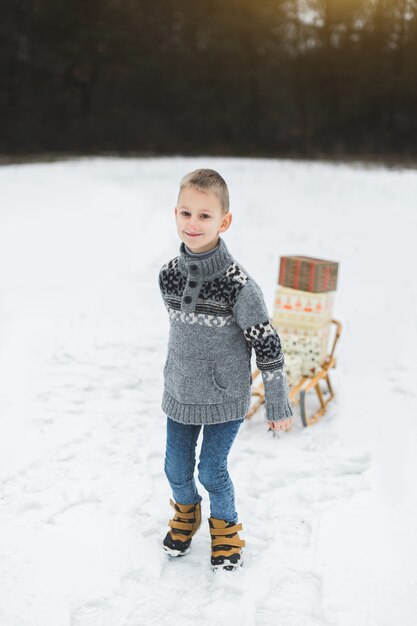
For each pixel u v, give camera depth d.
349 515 2.96
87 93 42.91
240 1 45.12
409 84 41.97
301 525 2.92
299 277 3.99
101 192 15.55
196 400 2.41
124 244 9.84
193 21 45.91
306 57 45.88
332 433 3.82
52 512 2.97
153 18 44.72
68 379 4.60
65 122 40.84
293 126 45.62
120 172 22.75
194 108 45.06
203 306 2.31
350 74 44.03
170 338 2.50
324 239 10.50
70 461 3.45
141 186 17.66
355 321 6.00
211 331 2.34
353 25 44.75
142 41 43.91
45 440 3.67
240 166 27.66
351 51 44.84
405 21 43.75
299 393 4.10
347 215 13.19
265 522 2.94
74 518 2.94
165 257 9.00
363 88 43.25
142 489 3.19
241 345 2.42
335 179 20.97
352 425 3.92
